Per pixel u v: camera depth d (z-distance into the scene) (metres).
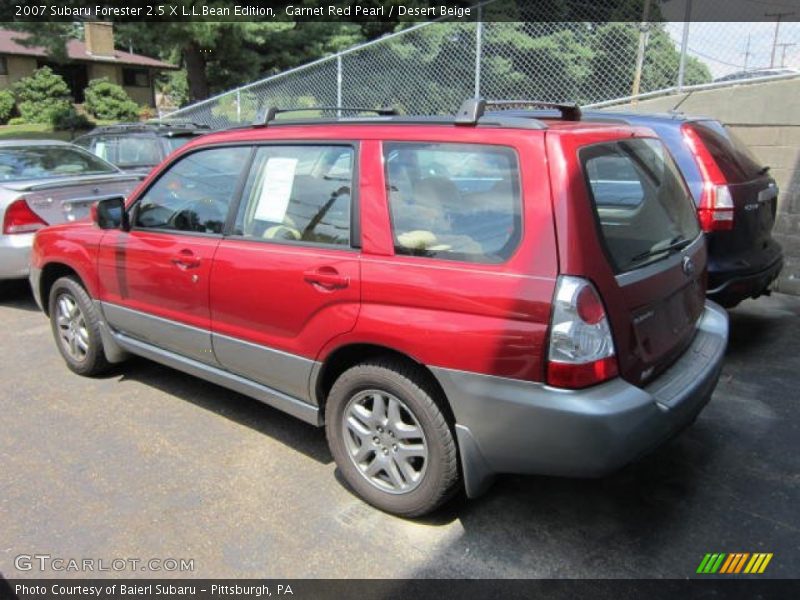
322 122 3.39
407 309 2.81
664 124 4.97
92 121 30.77
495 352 2.58
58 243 4.69
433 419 2.86
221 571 2.77
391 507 3.09
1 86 32.31
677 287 3.08
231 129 3.83
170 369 4.93
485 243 2.68
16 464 3.58
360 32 19.80
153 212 4.11
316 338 3.16
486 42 9.64
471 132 2.81
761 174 5.33
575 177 2.57
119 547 2.92
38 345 5.49
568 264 2.49
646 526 3.04
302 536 2.99
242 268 3.45
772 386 4.52
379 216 2.98
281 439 3.87
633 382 2.72
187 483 3.40
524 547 2.91
